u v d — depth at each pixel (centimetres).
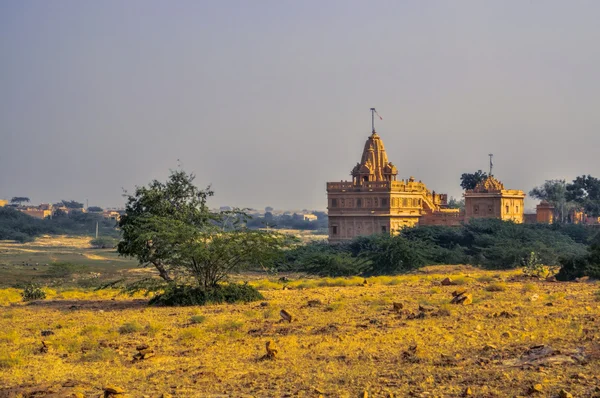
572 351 2681
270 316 4322
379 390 2369
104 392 2472
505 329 3306
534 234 13162
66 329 4122
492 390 2280
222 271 5631
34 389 2617
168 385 2616
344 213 16438
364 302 4862
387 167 16850
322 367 2772
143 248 5753
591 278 6078
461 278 6562
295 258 12481
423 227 14400
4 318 4738
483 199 16288
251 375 2700
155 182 6244
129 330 3944
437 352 2911
